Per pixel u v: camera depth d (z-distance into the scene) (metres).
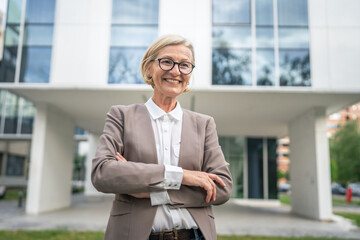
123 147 1.15
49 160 10.53
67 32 8.79
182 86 1.21
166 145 1.16
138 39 8.75
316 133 9.95
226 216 10.07
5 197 16.52
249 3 8.89
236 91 8.62
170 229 1.06
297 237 6.12
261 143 16.78
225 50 8.67
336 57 8.62
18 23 8.91
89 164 18.95
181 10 8.79
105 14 8.84
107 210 11.02
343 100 9.41
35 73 8.69
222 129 14.77
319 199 9.44
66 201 12.10
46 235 5.79
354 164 25.69
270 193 16.34
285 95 8.99
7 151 27.69
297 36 8.75
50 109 10.56
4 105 22.03
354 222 8.98
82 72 8.63
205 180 1.06
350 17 8.73
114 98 9.61
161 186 1.02
